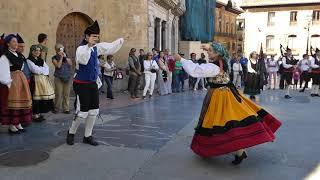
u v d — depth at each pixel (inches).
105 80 477.4
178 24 978.7
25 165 195.3
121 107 401.4
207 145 195.5
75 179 177.2
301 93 603.2
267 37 1947.6
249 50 1984.5
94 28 222.8
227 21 1823.3
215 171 191.0
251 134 185.2
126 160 206.1
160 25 766.5
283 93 599.5
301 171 192.1
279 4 1879.9
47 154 215.0
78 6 519.2
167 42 847.1
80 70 228.7
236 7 1936.5
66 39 511.5
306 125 311.0
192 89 641.0
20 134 264.2
